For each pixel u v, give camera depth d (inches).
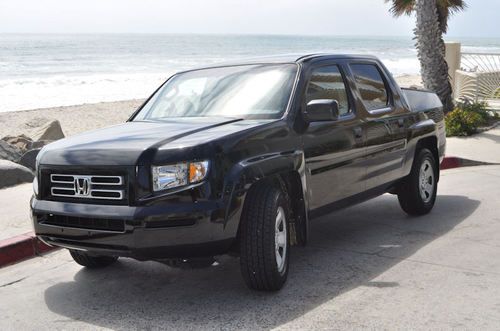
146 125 196.1
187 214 157.5
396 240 234.1
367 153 226.2
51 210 171.2
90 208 165.0
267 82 204.8
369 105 234.8
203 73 227.9
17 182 367.6
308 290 180.4
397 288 179.0
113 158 164.2
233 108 200.4
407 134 254.2
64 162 171.5
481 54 655.1
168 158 160.9
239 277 196.5
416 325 151.0
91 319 167.5
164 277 201.9
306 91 202.2
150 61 2851.9
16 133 674.8
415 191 263.4
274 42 7539.4
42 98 1154.0
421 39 583.5
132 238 159.3
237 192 163.2
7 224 270.8
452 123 505.4
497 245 221.9
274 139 180.7
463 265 199.2
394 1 703.7
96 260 211.8
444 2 746.8
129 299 182.4
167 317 165.3
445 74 585.0
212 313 165.9
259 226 169.0
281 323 156.2
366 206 299.1
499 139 482.3
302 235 193.5
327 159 203.2
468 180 355.3
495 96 645.3
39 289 198.1
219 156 162.7
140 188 160.7
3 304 185.0
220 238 161.5
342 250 223.0
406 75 1644.9
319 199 201.5
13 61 2642.7
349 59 233.8
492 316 155.2
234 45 5959.6
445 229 247.8
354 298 172.1
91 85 1457.9
